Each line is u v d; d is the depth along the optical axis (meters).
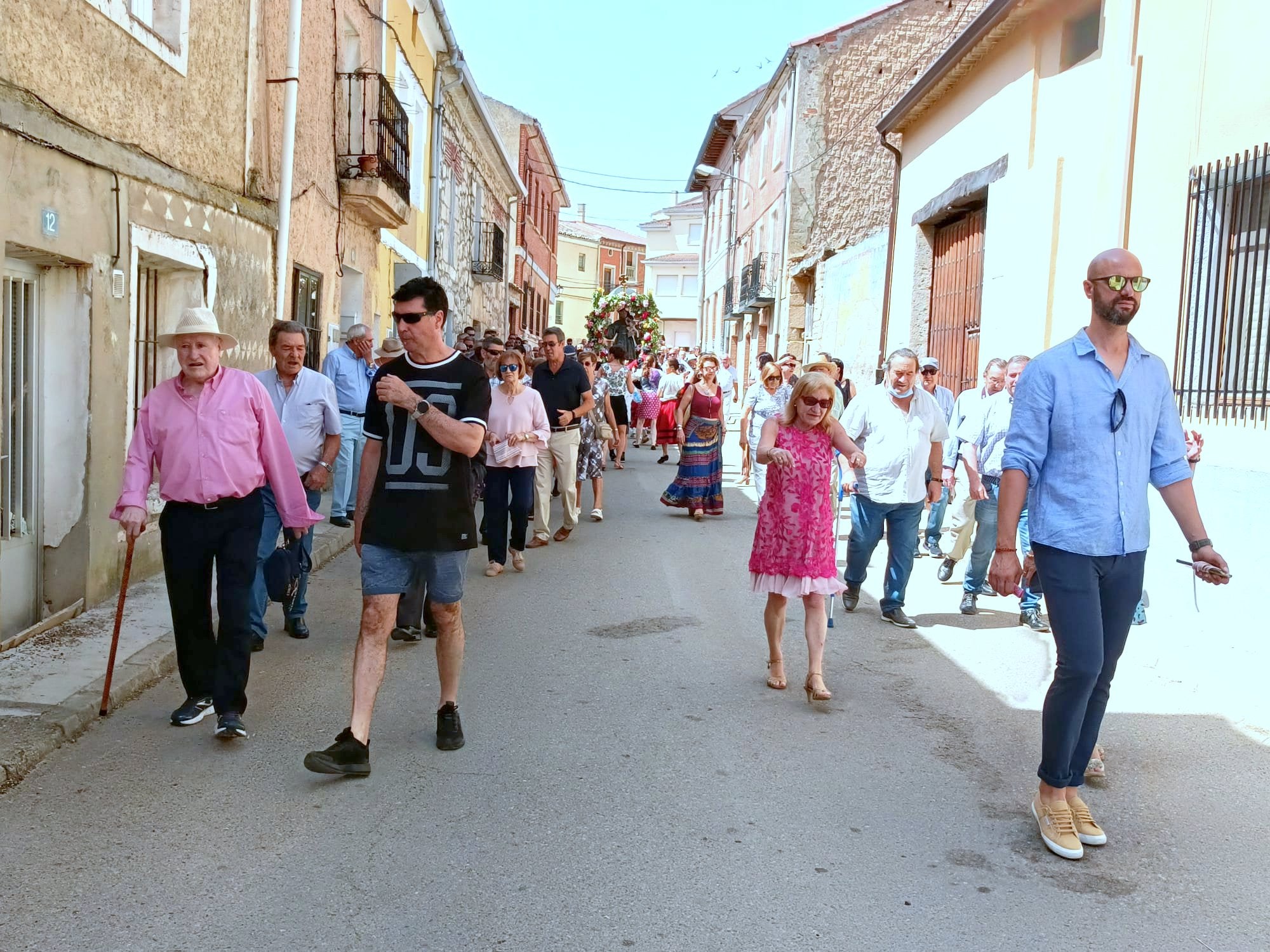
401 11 15.58
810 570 5.62
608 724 5.29
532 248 37.88
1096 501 3.94
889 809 4.32
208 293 8.38
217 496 4.85
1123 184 8.53
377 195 13.08
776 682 5.97
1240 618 6.76
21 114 5.66
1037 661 6.65
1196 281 7.45
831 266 21.80
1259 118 6.96
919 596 8.68
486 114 22.61
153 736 4.93
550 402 10.48
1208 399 7.22
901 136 17.61
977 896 3.61
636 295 52.91
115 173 6.83
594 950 3.19
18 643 5.99
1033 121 11.20
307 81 11.37
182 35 7.92
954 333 14.30
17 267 6.21
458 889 3.55
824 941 3.28
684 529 11.78
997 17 11.28
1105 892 3.67
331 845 3.86
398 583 4.59
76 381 6.59
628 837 3.99
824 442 5.76
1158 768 4.87
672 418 19.22
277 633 6.82
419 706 5.49
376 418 4.68
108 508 6.95
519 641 6.87
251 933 3.24
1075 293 10.02
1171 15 8.07
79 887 3.50
